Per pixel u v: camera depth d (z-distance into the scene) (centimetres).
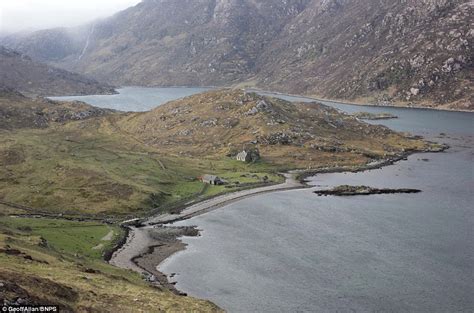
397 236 15275
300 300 11138
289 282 12094
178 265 13338
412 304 10825
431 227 16075
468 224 16338
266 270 12875
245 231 16275
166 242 15300
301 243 14888
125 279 10588
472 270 12519
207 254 14175
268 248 14550
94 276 9719
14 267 8544
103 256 13662
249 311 10656
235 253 14200
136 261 13588
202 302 9619
